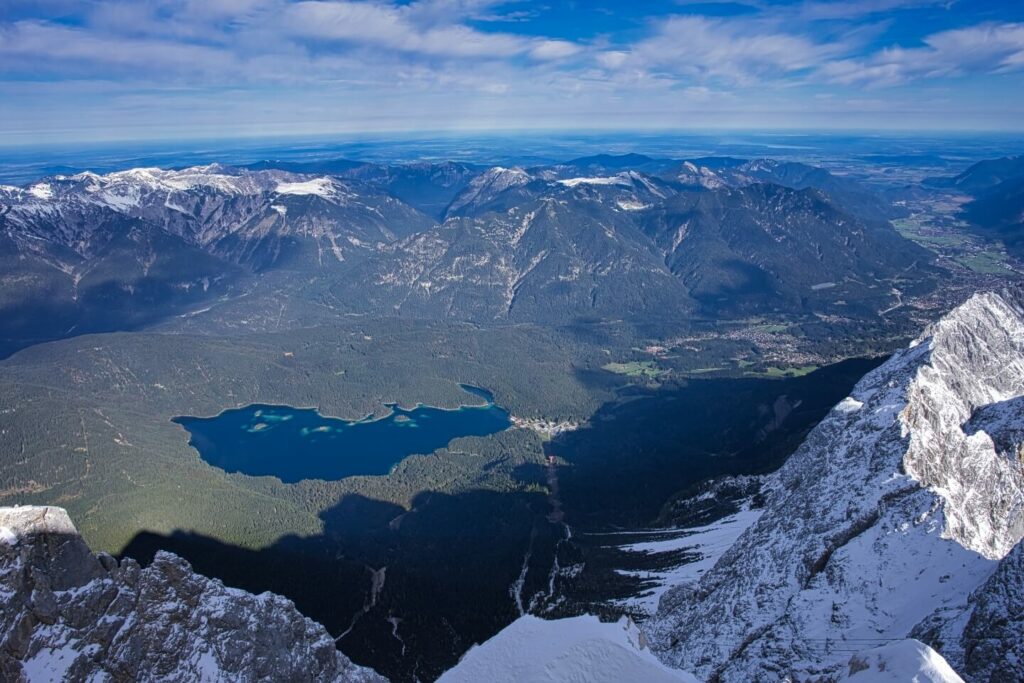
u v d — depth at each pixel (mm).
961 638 84938
